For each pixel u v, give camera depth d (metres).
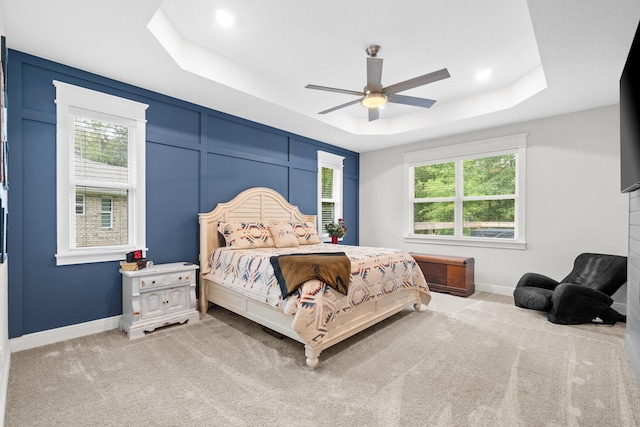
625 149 2.15
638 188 2.07
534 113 4.02
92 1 2.01
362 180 6.32
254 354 2.51
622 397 1.89
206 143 3.86
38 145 2.68
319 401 1.87
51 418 1.70
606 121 3.76
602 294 3.16
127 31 2.33
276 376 2.16
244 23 2.64
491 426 1.64
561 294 3.20
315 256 2.69
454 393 1.95
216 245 3.83
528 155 4.33
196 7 2.44
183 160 3.67
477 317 3.43
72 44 2.49
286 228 4.09
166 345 2.67
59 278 2.79
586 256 3.66
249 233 3.74
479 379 2.12
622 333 2.92
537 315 3.49
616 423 1.66
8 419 1.69
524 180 4.36
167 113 3.52
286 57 3.21
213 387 2.02
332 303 2.44
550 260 4.16
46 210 2.72
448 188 5.24
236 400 1.88
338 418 1.72
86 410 1.77
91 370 2.22
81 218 2.96
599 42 2.40
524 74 3.55
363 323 2.80
